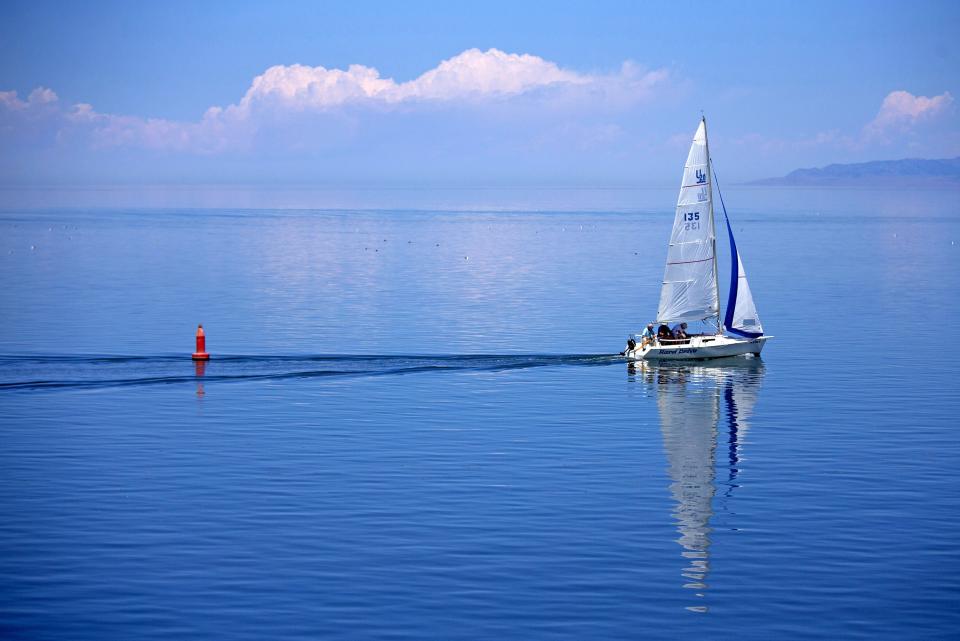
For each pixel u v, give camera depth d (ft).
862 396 247.09
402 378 267.39
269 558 142.41
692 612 127.03
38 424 215.72
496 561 141.69
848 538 150.71
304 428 214.07
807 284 510.99
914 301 439.63
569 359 292.81
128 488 172.76
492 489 172.86
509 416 226.58
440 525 155.33
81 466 185.57
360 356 289.53
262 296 447.42
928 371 278.46
